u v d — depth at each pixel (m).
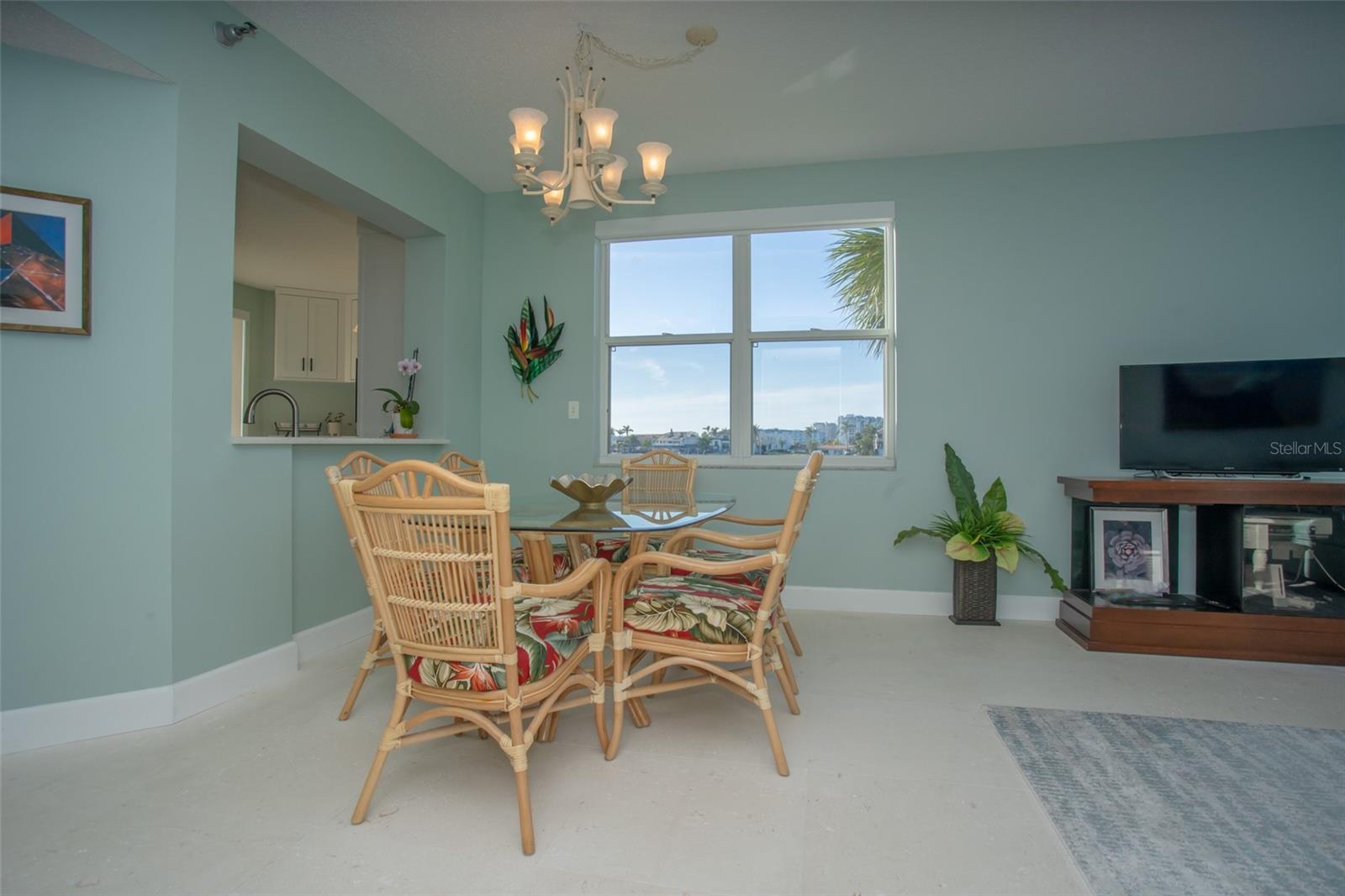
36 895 1.21
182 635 2.02
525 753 1.38
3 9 1.65
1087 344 3.23
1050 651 2.71
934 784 1.63
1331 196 3.03
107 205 1.92
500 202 3.87
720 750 1.82
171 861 1.32
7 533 1.79
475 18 2.27
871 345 3.54
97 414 1.90
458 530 1.35
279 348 5.74
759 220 3.55
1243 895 1.22
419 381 3.53
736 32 2.35
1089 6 2.19
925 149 3.30
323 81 2.61
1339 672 2.47
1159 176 3.17
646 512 2.24
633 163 3.51
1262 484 2.62
